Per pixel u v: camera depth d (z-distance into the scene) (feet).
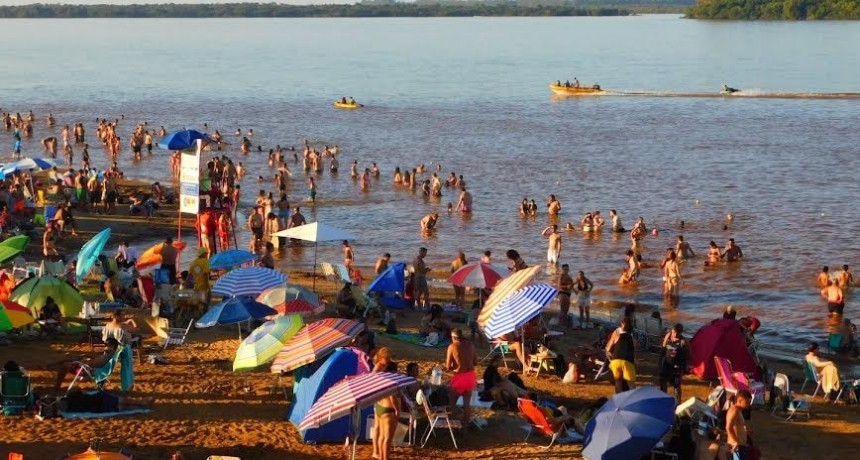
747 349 120.16
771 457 100.27
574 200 278.87
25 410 99.14
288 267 199.62
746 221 247.29
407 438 96.17
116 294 143.54
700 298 179.52
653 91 616.39
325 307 149.79
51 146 364.58
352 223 249.55
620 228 236.22
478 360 129.90
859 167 328.70
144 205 241.96
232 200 246.06
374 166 319.88
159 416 100.53
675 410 91.56
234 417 101.40
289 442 95.40
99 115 506.07
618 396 89.76
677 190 291.99
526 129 440.04
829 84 644.27
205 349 124.36
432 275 195.72
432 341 134.62
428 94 616.39
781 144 385.29
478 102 563.48
